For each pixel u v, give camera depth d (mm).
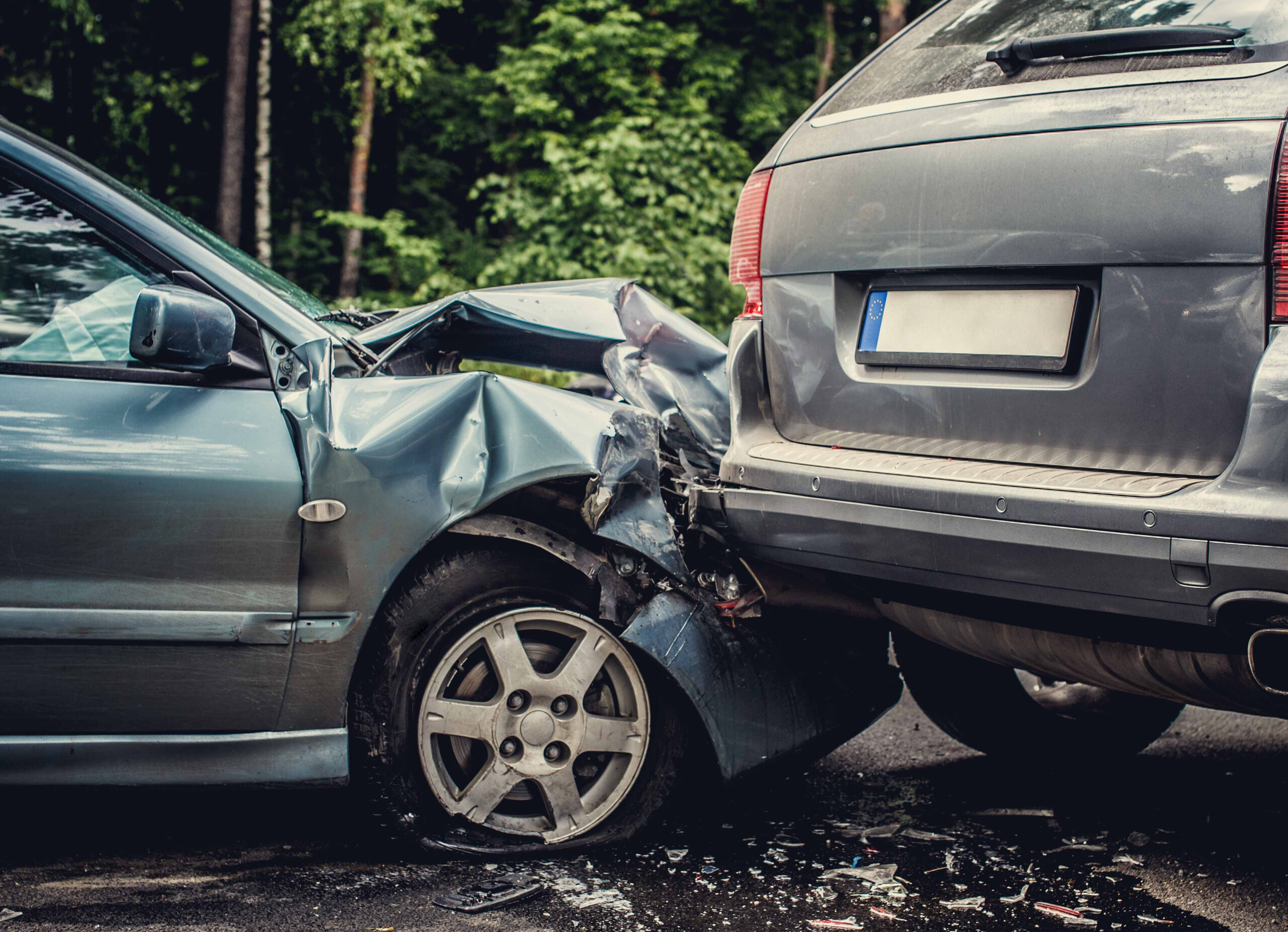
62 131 15586
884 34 18328
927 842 2963
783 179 2863
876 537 2486
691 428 3211
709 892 2596
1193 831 3078
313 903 2490
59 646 2516
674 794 2842
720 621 2846
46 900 2473
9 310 2623
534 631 2793
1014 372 2434
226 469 2559
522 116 17094
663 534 2762
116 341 2637
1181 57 2273
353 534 2602
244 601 2568
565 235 15984
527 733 2750
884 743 3932
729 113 18891
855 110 2795
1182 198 2178
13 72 15367
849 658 3029
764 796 3326
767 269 2875
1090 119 2312
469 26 19062
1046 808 3266
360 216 16547
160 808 3076
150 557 2531
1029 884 2693
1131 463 2270
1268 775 3613
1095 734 3627
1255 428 2043
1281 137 2086
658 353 3490
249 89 15633
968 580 2367
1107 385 2289
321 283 17484
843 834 3014
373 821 2676
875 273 2672
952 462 2477
